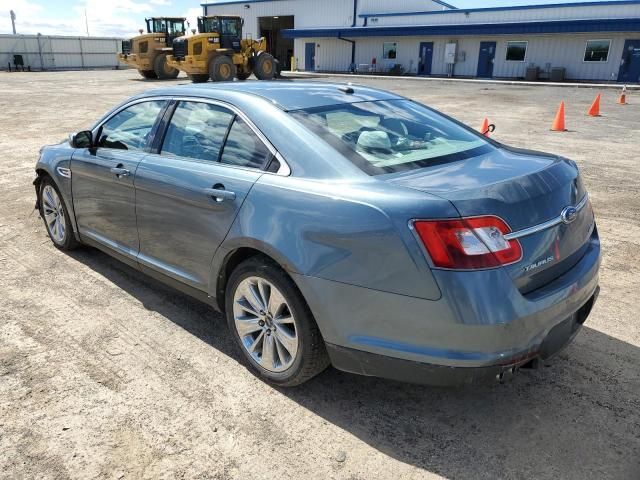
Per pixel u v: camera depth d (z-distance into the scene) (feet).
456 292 7.22
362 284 7.84
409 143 9.71
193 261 10.70
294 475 7.69
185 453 8.08
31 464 7.81
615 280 14.21
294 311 8.81
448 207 7.34
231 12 162.30
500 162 9.30
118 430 8.54
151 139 11.98
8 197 22.26
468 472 7.76
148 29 100.53
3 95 67.92
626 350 10.84
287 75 122.01
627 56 99.04
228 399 9.35
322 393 9.57
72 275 14.46
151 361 10.45
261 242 8.89
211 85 11.71
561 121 41.37
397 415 9.00
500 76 114.83
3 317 12.10
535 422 8.79
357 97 11.25
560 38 105.40
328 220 8.13
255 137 9.78
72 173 14.08
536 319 7.65
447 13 119.14
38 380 9.77
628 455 8.05
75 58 159.74
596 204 21.17
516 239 7.59
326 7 140.87
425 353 7.56
